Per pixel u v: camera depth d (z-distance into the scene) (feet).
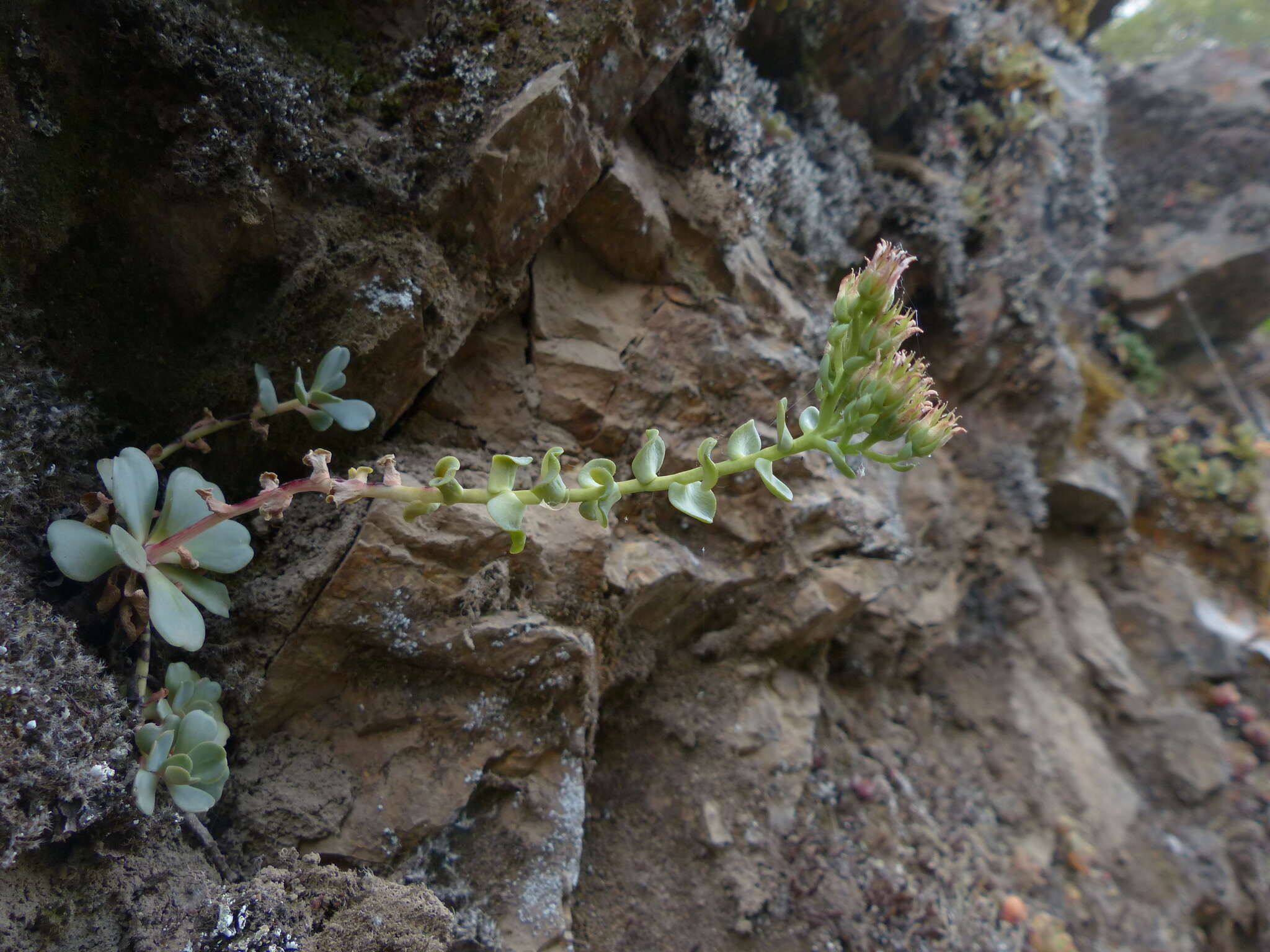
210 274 5.27
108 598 4.50
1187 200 17.30
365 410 5.11
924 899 8.83
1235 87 17.11
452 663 5.68
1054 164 12.31
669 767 8.13
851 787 9.58
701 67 7.76
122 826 4.20
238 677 5.20
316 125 5.43
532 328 7.05
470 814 5.87
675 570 7.37
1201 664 14.58
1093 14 16.56
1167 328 17.76
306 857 4.87
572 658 6.01
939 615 11.12
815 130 9.79
